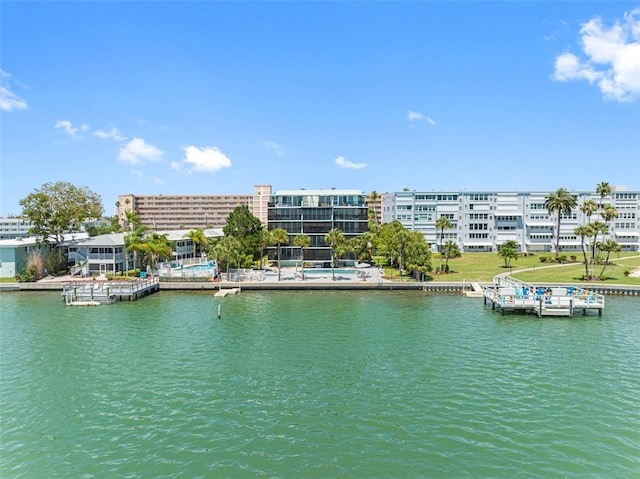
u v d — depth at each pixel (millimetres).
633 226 142250
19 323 58875
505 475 23969
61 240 107250
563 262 117875
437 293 82812
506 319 60375
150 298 78062
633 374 38562
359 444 27250
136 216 156750
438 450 26438
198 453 26438
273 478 23844
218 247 92062
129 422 30375
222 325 57188
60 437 28469
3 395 34938
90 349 46750
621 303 72250
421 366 40781
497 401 33094
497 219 145500
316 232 117812
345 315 63250
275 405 32812
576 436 27984
